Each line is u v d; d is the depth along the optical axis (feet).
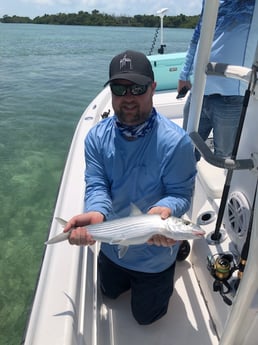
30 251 12.22
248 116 4.99
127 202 5.51
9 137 21.85
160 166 5.15
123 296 6.45
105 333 5.82
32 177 17.06
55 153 19.69
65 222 5.06
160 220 4.58
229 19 7.19
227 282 5.16
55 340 4.26
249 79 4.50
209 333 5.77
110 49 61.87
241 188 5.31
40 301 4.87
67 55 56.80
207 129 8.64
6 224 13.66
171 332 5.81
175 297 6.40
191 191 5.41
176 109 13.91
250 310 4.22
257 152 4.75
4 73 42.19
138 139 5.13
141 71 4.96
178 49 43.52
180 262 7.09
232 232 5.65
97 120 11.91
